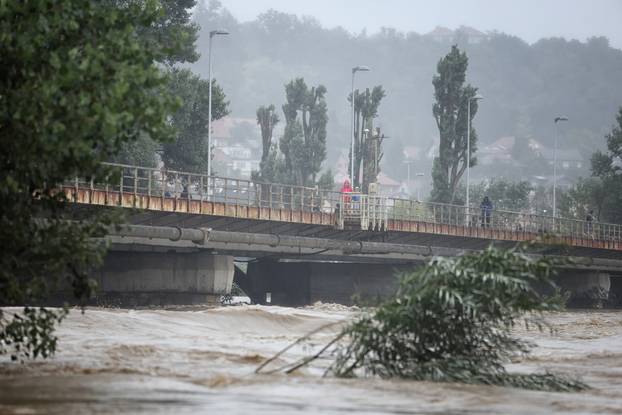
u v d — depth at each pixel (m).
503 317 35.25
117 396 25.66
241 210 125.38
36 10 33.03
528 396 29.70
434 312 34.47
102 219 35.59
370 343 34.38
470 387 31.55
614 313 142.12
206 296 126.19
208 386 28.58
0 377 30.19
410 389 29.81
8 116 31.88
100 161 33.09
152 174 121.50
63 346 42.03
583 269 191.25
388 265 160.75
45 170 33.16
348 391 28.67
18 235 34.03
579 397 30.55
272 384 29.64
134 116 32.38
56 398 25.06
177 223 122.31
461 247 169.62
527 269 35.09
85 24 34.28
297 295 156.75
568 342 61.09
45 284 34.28
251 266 159.38
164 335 51.81
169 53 35.34
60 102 31.48
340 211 138.88
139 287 122.44
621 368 41.94
